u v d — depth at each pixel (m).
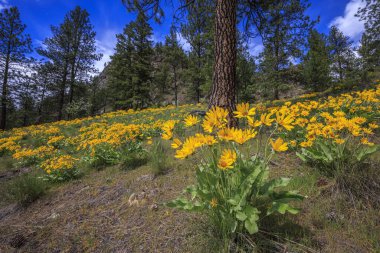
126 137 4.93
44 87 22.56
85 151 5.93
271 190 1.72
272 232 1.65
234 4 4.66
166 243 1.85
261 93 14.17
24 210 3.15
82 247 2.04
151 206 2.46
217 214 1.66
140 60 24.77
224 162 1.48
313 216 1.82
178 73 33.66
